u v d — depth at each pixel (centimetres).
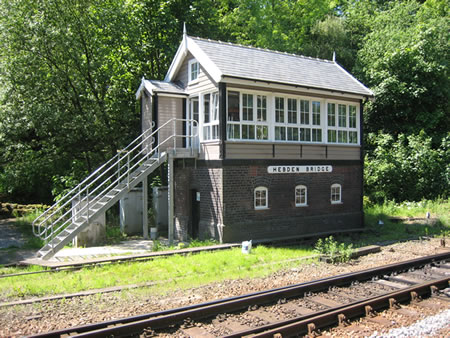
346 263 1112
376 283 890
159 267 1064
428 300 775
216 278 945
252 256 1170
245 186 1412
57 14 1892
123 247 1405
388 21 3291
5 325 668
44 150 2133
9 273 1039
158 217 1778
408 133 2661
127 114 2023
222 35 2719
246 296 757
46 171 2291
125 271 1020
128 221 1703
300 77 1563
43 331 641
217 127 1410
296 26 3597
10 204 2244
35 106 1795
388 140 2634
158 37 2275
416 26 2903
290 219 1528
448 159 2509
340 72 1861
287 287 810
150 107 1583
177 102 1584
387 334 609
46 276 995
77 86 2034
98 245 1460
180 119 1478
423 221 1867
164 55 2216
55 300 793
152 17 2216
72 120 1884
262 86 1433
